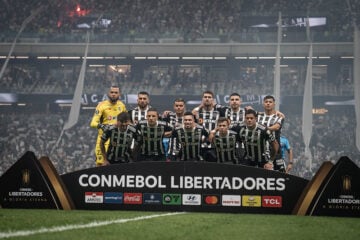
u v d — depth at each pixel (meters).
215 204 6.91
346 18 36.34
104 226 5.11
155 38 35.78
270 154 8.52
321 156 30.73
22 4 37.88
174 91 34.94
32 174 7.00
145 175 6.98
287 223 5.79
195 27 37.62
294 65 36.16
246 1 38.06
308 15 36.78
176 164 6.96
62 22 37.81
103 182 7.00
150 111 8.52
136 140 8.66
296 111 34.50
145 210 6.95
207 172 6.93
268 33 34.94
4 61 36.78
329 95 34.09
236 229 5.18
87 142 33.06
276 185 6.86
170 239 4.38
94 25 37.81
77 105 30.25
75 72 37.66
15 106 36.53
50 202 6.98
